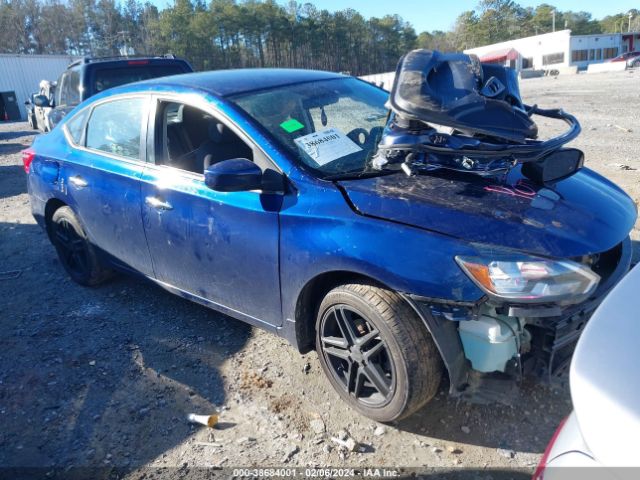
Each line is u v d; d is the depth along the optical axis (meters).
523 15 106.06
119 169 3.74
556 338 2.33
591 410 1.27
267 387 3.09
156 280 3.77
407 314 2.44
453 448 2.54
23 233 6.39
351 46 103.31
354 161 3.07
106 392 3.18
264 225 2.85
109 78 7.94
